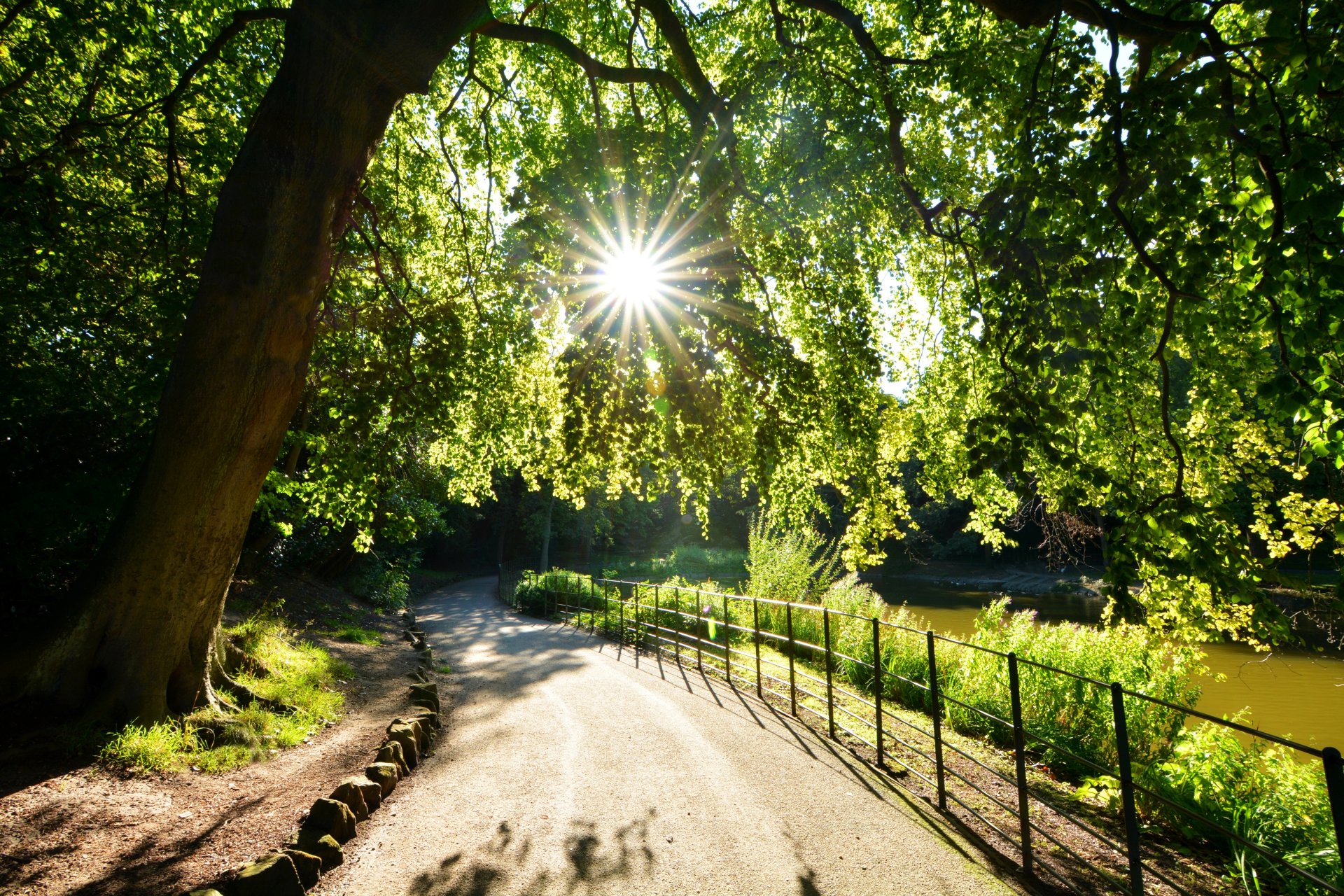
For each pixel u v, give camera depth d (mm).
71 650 5727
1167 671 8008
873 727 7887
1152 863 4824
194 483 5988
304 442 10070
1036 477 8758
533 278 9352
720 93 8922
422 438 15969
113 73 9203
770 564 17109
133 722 5723
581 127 9984
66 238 8594
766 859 4469
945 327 9789
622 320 8375
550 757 6656
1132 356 7316
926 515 41031
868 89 8250
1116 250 5043
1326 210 3725
